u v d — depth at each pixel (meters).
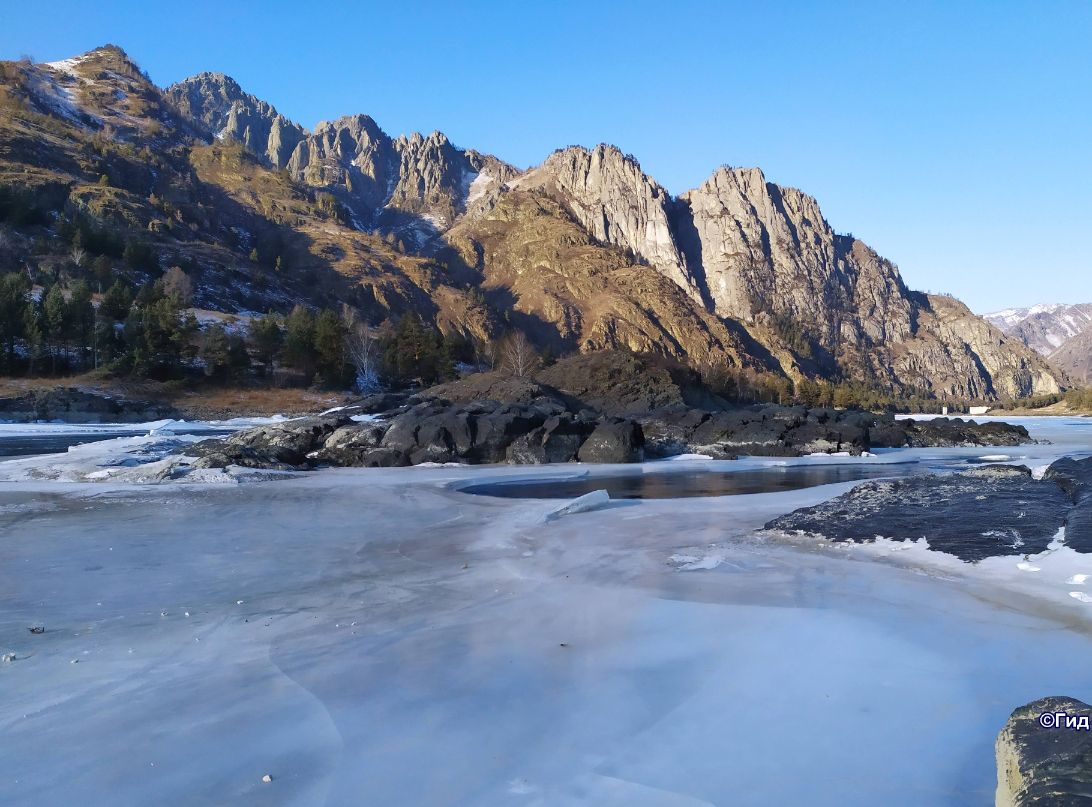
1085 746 3.39
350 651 6.41
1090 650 6.15
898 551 10.10
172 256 121.62
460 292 197.12
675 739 4.64
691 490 19.89
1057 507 12.07
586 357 50.50
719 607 7.61
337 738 4.70
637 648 6.38
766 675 5.70
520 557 10.41
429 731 4.79
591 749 4.52
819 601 7.81
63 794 4.04
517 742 4.62
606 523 13.34
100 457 24.67
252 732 4.80
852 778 4.14
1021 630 6.70
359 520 14.08
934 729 4.75
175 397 66.12
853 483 20.14
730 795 3.96
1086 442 43.50
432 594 8.37
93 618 7.50
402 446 28.09
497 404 33.62
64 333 67.88
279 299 129.75
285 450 26.50
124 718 5.04
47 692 5.53
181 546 11.44
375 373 82.31
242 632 6.99
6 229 101.94
